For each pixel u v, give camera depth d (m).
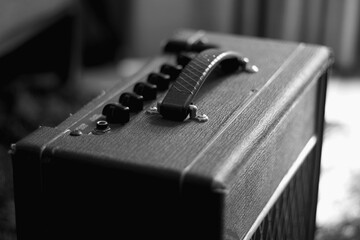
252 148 0.75
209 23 2.36
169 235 0.69
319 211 1.49
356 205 1.51
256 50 1.00
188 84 0.80
